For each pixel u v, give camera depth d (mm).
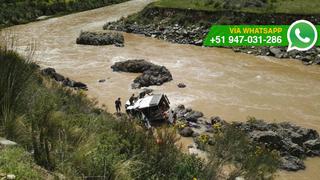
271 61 52844
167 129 13188
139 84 41938
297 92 39781
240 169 12344
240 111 34469
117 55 55812
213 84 42531
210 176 11094
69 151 8203
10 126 7887
